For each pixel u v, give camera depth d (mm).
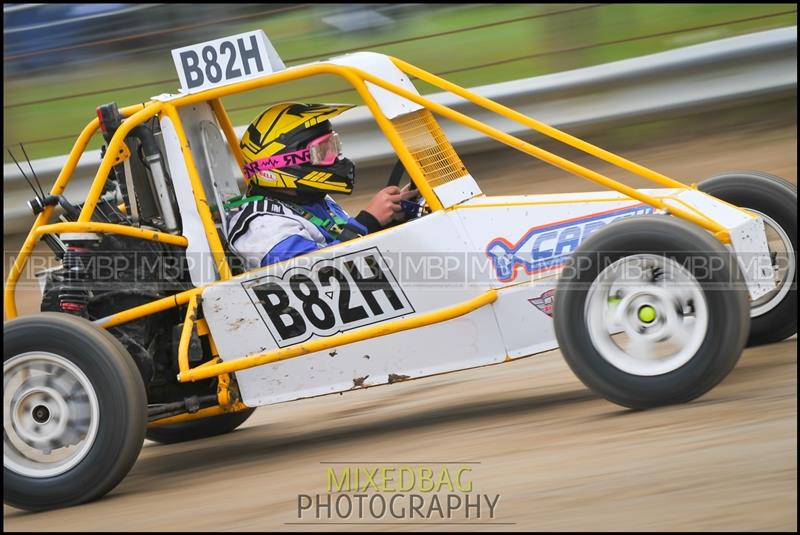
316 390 15680
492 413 16297
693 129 31219
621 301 14242
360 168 32469
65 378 14875
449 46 40406
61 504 14727
